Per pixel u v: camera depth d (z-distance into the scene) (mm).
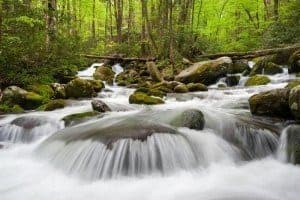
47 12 14289
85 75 18359
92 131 7113
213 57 17828
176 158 6156
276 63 14828
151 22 23781
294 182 5762
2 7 12352
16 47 12250
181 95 12391
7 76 12016
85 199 5336
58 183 5938
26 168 6645
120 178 5848
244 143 6992
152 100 10961
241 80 14742
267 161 6664
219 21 26984
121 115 8875
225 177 5918
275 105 7953
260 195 5242
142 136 6336
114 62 21109
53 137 7656
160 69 18250
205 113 7906
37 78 12719
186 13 21125
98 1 33438
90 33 35688
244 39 24156
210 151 6543
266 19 25094
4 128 8680
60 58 14945
